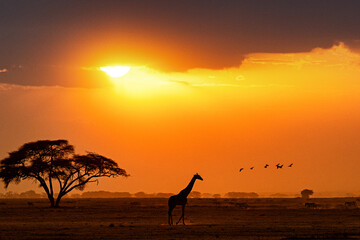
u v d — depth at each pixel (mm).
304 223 121250
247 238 87938
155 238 88812
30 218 146000
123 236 92062
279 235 92750
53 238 89312
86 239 87812
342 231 99812
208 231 100562
